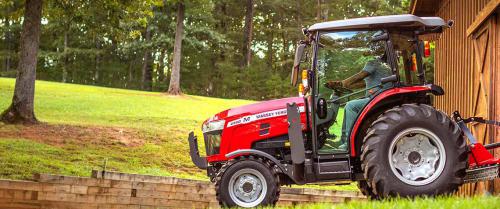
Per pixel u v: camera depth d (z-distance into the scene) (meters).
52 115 23.98
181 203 11.09
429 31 8.10
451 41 13.48
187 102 34.38
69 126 20.45
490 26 9.80
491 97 9.75
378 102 8.00
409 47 8.12
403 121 7.54
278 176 8.62
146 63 60.03
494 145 8.12
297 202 11.56
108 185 10.59
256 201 8.45
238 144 8.95
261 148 8.86
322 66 8.27
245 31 62.91
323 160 8.15
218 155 9.10
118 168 15.55
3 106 25.12
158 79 65.00
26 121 20.19
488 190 9.77
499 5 8.89
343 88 8.21
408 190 7.46
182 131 21.94
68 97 30.83
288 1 67.94
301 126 8.24
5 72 60.38
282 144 8.77
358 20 8.16
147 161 16.91
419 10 15.69
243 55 63.00
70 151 16.70
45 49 63.12
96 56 61.88
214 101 37.56
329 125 8.21
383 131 7.54
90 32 22.84
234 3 67.81
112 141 18.70
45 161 15.02
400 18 8.00
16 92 20.38
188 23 47.16
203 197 11.23
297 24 66.38
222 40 47.28
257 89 58.69
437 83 15.08
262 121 8.87
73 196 10.29
